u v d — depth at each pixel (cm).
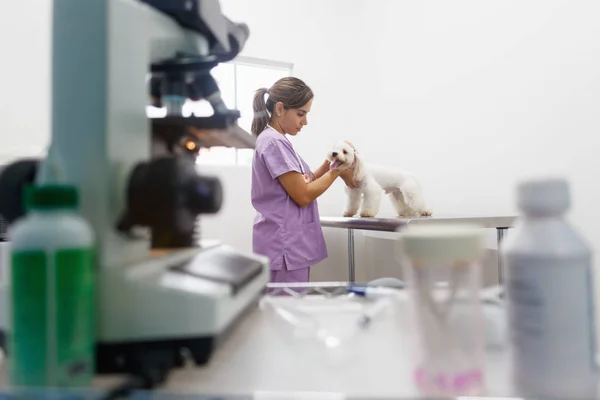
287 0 244
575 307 28
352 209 213
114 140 39
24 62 170
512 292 30
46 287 30
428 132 221
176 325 37
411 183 202
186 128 50
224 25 57
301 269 169
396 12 240
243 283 44
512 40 179
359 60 265
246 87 238
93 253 36
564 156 159
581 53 154
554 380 28
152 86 55
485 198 191
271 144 162
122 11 40
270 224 166
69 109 39
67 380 30
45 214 31
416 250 30
